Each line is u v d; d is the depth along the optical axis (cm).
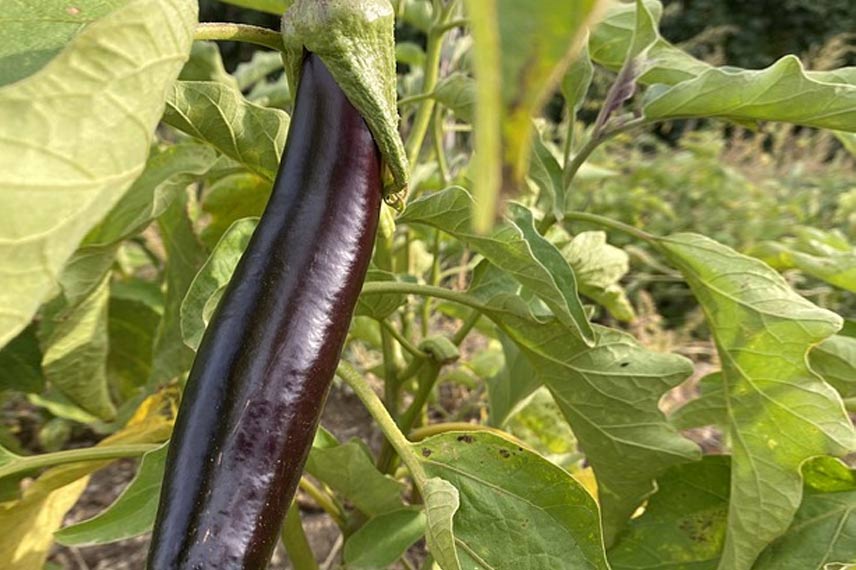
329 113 25
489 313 41
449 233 38
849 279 51
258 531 22
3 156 17
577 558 34
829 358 46
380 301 42
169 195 43
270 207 24
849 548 39
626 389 42
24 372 57
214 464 22
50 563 59
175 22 20
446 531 28
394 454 51
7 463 36
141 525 35
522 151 10
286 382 23
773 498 39
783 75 38
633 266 154
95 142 18
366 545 41
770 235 162
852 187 184
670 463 42
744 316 40
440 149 64
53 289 18
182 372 57
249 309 23
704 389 48
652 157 221
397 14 55
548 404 72
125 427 59
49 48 24
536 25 10
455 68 70
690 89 41
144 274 116
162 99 20
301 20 25
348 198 24
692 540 44
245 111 36
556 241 61
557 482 35
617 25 50
